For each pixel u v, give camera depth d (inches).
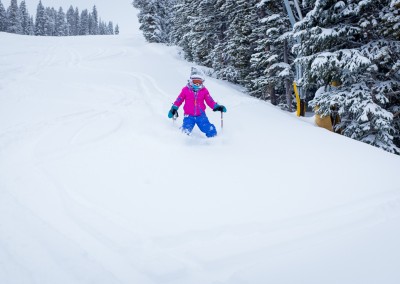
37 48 948.0
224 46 850.1
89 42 1346.0
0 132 190.4
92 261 76.9
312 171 146.0
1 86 374.3
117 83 440.1
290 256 81.4
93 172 135.8
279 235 91.5
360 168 151.6
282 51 615.5
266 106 323.6
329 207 109.9
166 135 187.0
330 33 288.0
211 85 461.1
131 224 94.3
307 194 120.5
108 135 194.2
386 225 98.9
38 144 172.6
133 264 76.4
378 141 280.2
